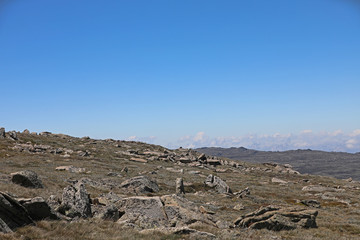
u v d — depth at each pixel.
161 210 22.66
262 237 19.38
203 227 20.06
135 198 23.91
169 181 62.38
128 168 78.75
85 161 81.62
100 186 44.97
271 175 112.81
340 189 68.75
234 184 71.12
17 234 13.48
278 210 25.19
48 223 16.06
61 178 46.19
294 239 19.72
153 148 155.25
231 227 22.83
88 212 20.25
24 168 55.62
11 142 97.62
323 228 24.39
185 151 164.88
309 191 63.59
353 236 22.28
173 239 16.38
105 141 161.88
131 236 16.16
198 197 42.91
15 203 15.23
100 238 15.27
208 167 115.56
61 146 113.81
